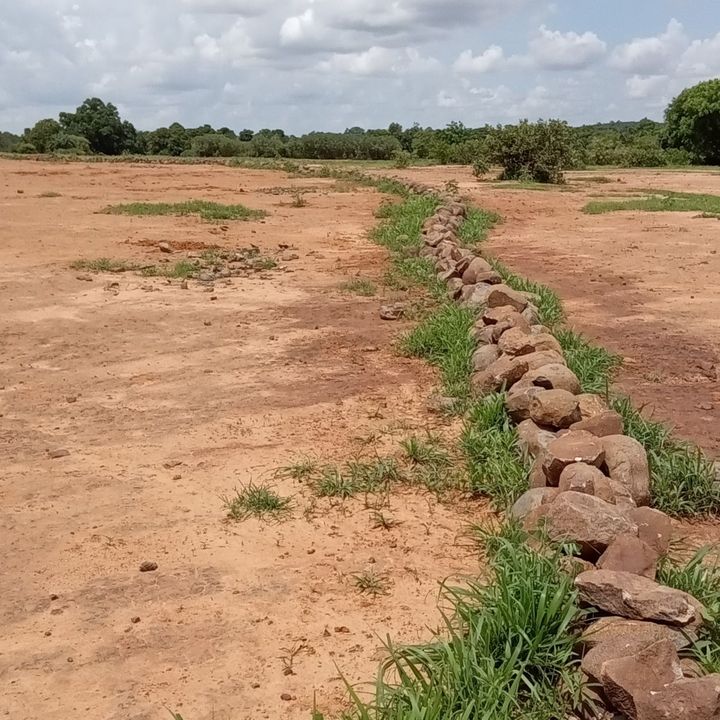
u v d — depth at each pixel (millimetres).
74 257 11961
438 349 7164
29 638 3477
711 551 4055
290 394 6336
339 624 3543
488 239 14625
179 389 6469
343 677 3123
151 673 3250
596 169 40219
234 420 5828
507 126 29016
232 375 6793
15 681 3219
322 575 3922
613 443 4445
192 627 3531
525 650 3064
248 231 15148
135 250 12719
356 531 4328
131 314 8742
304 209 18984
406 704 2820
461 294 8758
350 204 20109
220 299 9469
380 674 2992
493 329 6797
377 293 9750
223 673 3244
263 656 3340
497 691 2852
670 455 4875
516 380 5793
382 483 4828
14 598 3754
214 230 14930
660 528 3852
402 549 4152
